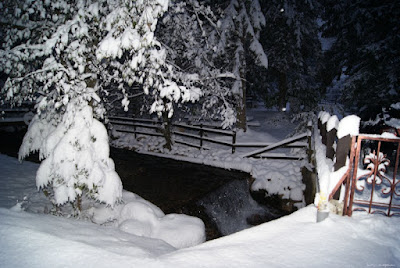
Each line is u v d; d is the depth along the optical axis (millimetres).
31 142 5309
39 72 4676
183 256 2492
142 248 3359
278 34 16969
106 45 4211
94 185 4906
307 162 8359
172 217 5598
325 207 3041
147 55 4957
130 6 4270
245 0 12547
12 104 5266
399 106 6633
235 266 2322
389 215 3188
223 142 10547
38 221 3402
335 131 4094
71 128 4672
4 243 2547
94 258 2387
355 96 11148
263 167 8906
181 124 12219
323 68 17406
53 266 2250
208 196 7254
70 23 4477
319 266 2318
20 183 6824
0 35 6105
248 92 23500
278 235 2836
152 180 8242
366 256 2451
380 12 11125
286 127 16359
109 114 14391
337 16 14086
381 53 10758
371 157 3148
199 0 11977
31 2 5012
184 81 6762
